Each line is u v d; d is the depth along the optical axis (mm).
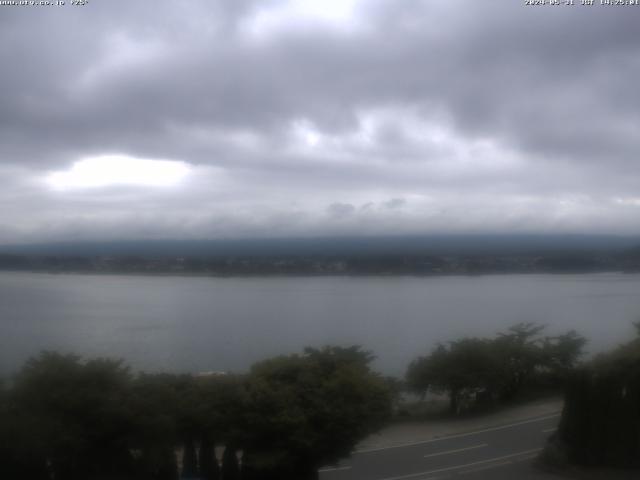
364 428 14883
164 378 14781
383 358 27469
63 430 12289
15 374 13000
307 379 15258
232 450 14516
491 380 23375
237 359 23484
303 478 14844
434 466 16531
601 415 16047
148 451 13242
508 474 15719
